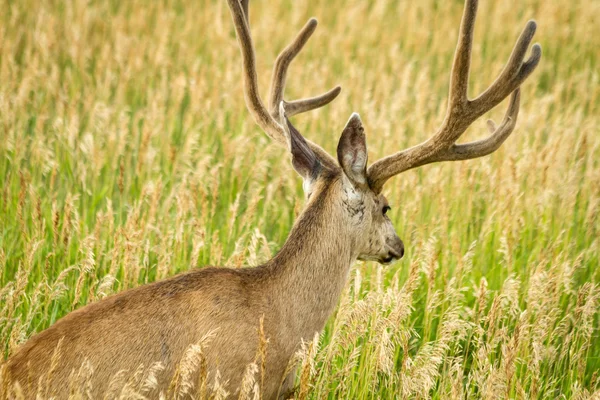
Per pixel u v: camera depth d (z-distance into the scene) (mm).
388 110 17188
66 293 10438
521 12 27250
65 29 20344
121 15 21656
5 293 9734
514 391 9734
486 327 11086
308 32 10219
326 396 8562
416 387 8633
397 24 25016
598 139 15828
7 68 16297
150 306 7523
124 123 14469
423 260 11141
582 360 10055
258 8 25219
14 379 6926
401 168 8633
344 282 8492
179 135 16016
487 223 12516
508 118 9141
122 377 7012
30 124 15734
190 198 11867
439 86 20844
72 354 7109
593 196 13484
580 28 25188
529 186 13852
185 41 21266
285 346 8047
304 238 8250
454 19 25828
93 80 18625
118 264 10430
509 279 10078
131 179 13828
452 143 8742
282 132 9531
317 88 18469
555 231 13297
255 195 12125
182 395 7465
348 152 8180
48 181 13422
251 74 9711
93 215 12414
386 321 8992
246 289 7953
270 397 8047
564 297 11555
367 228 8570
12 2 22062
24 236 10922
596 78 20484
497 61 21453
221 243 11500
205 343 7312
